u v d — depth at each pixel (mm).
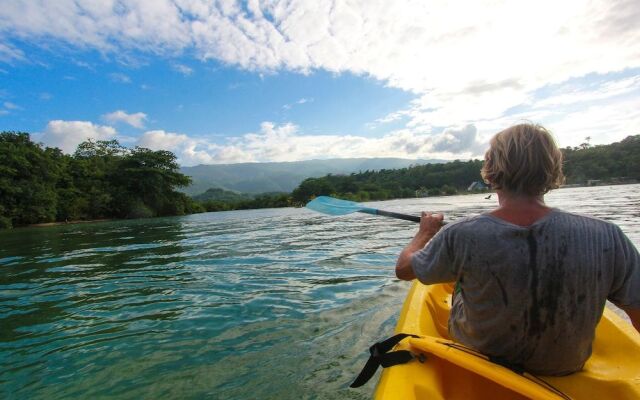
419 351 1736
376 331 3127
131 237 11969
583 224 1203
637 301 1201
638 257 1216
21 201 22203
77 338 3199
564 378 1490
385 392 1466
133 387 2395
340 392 2279
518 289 1227
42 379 2525
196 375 2520
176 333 3230
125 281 5223
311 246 7805
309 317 3494
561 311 1212
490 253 1248
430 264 1433
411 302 2561
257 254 7004
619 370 1628
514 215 1269
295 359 2701
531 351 1330
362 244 7812
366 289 4312
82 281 5371
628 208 12758
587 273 1170
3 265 7156
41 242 11672
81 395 2318
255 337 3094
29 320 3709
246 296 4195
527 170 1254
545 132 1301
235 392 2311
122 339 3141
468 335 1537
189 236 11305
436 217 1797
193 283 4898
